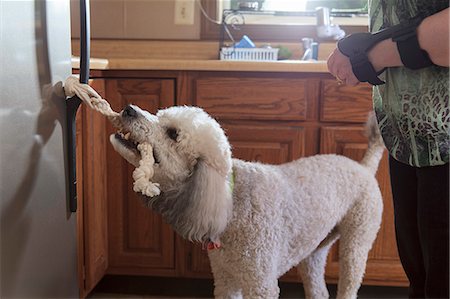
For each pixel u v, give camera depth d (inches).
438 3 33.7
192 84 68.6
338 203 57.6
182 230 47.1
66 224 40.7
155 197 48.4
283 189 53.2
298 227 54.0
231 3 94.0
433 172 37.2
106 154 71.0
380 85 40.8
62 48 37.8
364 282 73.8
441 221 37.0
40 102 34.7
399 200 44.0
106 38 91.0
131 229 73.8
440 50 31.6
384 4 38.6
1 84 29.9
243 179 51.1
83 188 63.2
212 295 78.2
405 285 73.4
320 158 60.2
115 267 75.1
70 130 40.0
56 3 36.5
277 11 90.0
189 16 89.7
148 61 67.4
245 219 49.6
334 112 67.7
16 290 33.3
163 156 47.9
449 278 37.0
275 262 52.1
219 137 47.3
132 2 89.8
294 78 67.4
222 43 89.1
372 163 63.1
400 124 39.0
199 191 45.7
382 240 71.7
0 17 29.4
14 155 31.9
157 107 69.2
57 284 39.6
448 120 34.6
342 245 62.1
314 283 66.6
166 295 77.8
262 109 68.1
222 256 51.8
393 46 34.4
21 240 33.5
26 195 33.7
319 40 87.4
